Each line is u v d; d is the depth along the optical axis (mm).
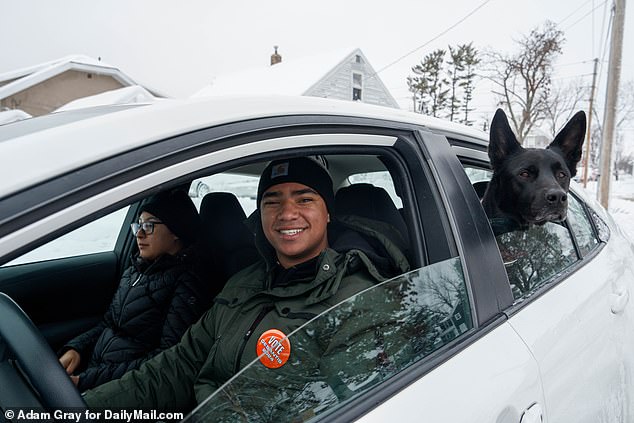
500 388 995
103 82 18812
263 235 1517
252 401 816
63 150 681
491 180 1926
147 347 1777
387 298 1042
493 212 1870
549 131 29547
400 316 1035
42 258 2092
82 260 2250
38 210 607
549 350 1199
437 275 1118
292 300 1303
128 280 1945
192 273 1856
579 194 2184
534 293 1350
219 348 1346
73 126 754
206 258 1979
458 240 1176
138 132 755
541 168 1732
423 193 1229
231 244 2121
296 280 1338
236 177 2348
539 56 26406
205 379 1361
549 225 1747
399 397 868
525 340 1145
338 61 20469
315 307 1264
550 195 1604
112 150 707
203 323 1493
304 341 912
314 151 1030
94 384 1592
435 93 36531
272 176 1436
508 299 1227
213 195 2182
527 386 1062
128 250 2352
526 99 27641
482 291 1162
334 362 920
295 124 989
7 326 966
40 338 984
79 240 2178
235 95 990
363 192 1791
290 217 1403
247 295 1428
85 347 1840
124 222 2393
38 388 919
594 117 28516
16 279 1997
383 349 972
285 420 826
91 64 17781
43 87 17203
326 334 940
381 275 1335
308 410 842
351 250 1366
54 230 619
